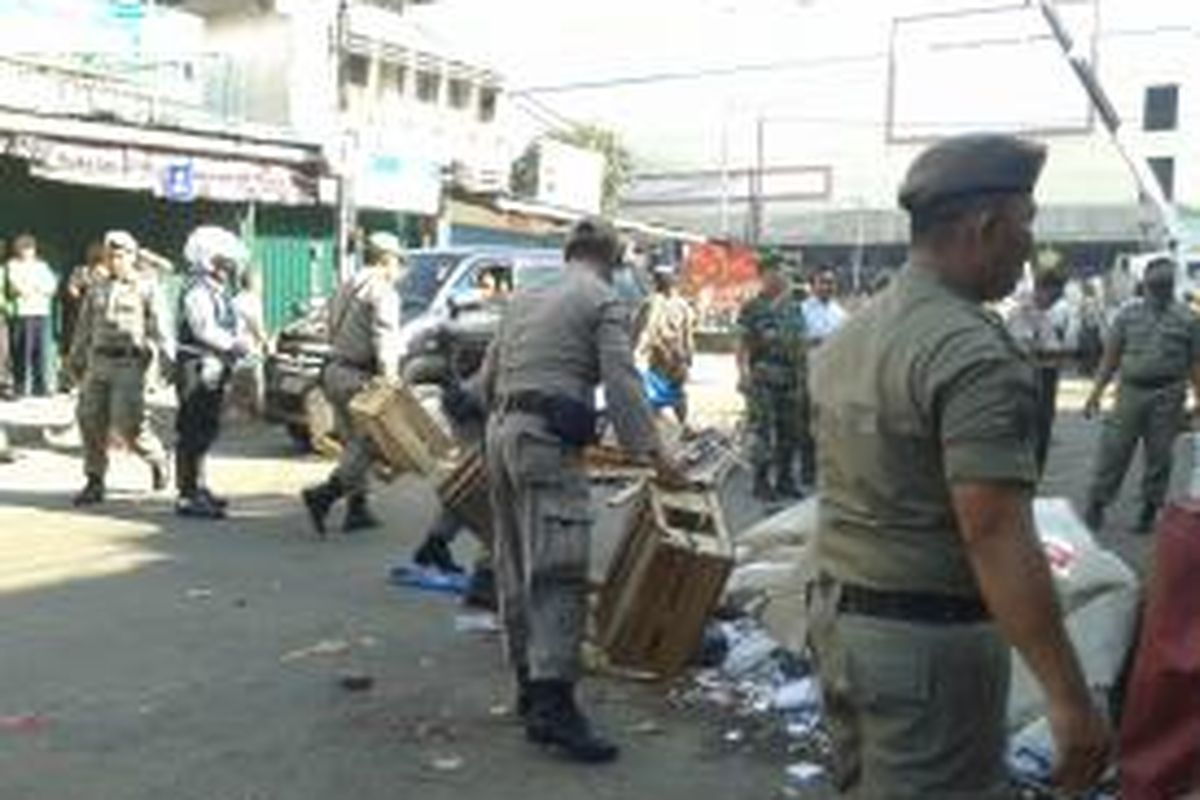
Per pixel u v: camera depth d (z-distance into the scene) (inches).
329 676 310.0
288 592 381.4
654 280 627.2
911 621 135.7
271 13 1288.1
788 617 305.3
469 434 346.9
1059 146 2930.6
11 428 701.9
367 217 1229.1
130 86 985.5
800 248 3193.9
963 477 128.8
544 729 265.9
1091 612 248.4
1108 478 501.7
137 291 502.3
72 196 913.5
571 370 265.9
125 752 263.6
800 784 254.5
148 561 414.9
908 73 3105.3
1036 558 128.5
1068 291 878.4
